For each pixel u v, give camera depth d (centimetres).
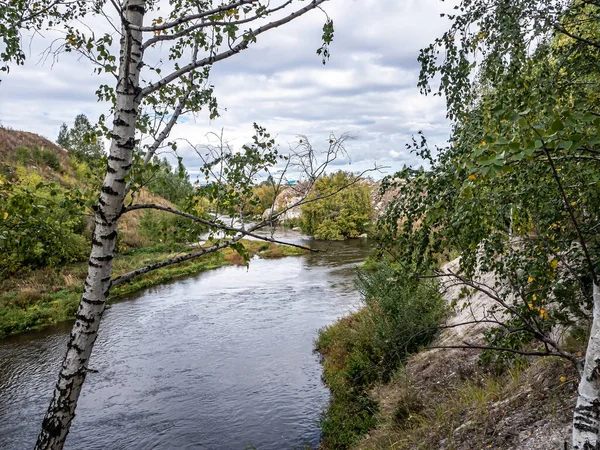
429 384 793
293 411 1030
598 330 272
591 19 367
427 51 451
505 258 449
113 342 1581
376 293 1202
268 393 1133
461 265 465
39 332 1761
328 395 1089
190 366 1342
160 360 1398
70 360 373
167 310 2005
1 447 949
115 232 383
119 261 3055
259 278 2759
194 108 510
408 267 477
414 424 676
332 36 412
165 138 460
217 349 1476
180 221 456
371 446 707
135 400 1136
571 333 537
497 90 396
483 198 394
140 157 404
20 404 1142
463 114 444
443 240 454
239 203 521
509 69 378
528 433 466
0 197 416
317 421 971
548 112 343
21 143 5278
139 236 3819
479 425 543
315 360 1323
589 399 272
